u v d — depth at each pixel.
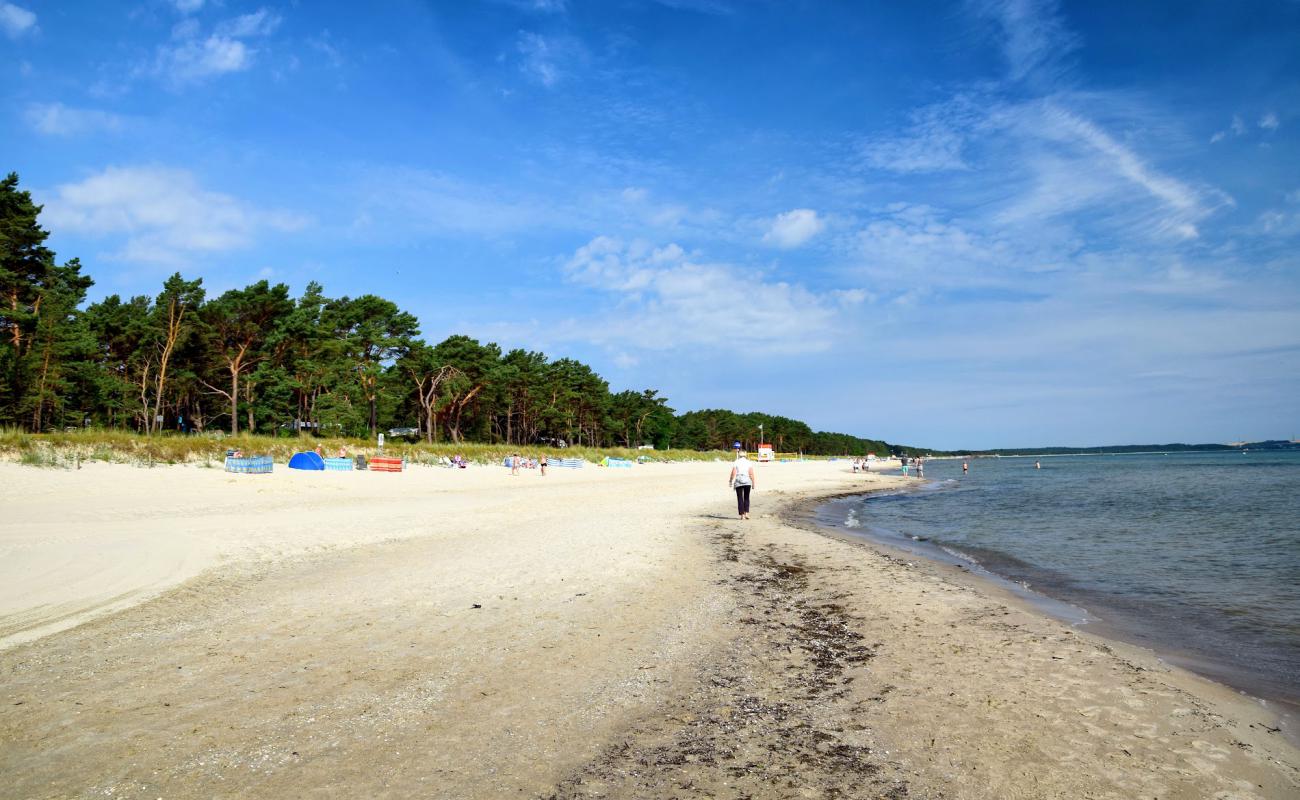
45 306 44.16
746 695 5.87
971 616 8.96
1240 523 21.09
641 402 123.44
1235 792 4.31
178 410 60.53
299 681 5.82
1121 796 4.22
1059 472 83.56
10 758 4.29
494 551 13.32
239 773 4.14
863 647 7.45
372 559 12.16
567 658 6.67
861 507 31.16
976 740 5.02
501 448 63.47
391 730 4.86
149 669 6.05
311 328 56.31
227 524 15.72
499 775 4.23
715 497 33.25
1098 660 7.07
